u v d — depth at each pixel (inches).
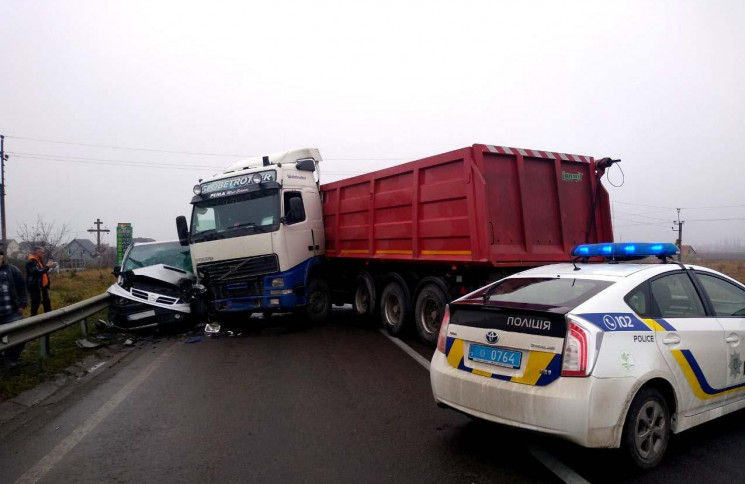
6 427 214.7
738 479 153.4
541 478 157.2
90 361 338.6
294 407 230.7
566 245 355.6
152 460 176.7
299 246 438.3
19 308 316.2
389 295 418.3
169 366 321.7
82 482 160.9
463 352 180.4
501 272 332.5
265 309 425.7
